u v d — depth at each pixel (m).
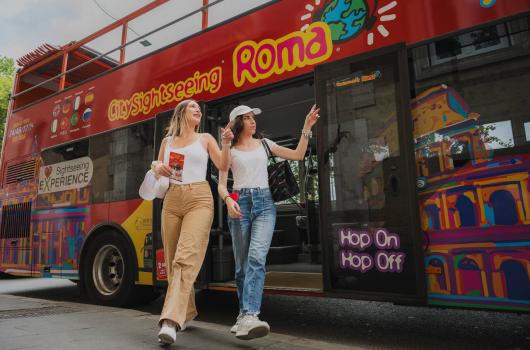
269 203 3.09
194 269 2.91
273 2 3.92
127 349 2.72
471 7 2.79
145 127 4.86
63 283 8.61
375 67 3.16
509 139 2.56
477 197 2.62
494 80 2.66
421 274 2.74
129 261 4.74
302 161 6.35
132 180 4.84
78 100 5.83
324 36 3.49
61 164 5.81
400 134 2.97
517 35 2.61
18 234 6.21
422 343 3.41
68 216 5.52
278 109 5.72
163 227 3.15
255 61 3.94
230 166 3.21
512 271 2.46
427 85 2.90
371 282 2.99
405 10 3.07
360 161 3.15
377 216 3.02
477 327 3.96
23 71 7.24
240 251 3.09
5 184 6.70
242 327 2.75
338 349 2.95
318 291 3.29
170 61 4.74
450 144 2.76
